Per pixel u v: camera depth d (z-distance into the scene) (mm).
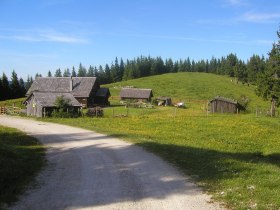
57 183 15109
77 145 27203
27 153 22703
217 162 20031
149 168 18469
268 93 72125
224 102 81750
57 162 20078
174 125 47844
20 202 12398
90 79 101688
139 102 113250
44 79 103688
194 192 14008
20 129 39656
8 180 14977
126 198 13047
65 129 39812
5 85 124625
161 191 14078
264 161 24234
